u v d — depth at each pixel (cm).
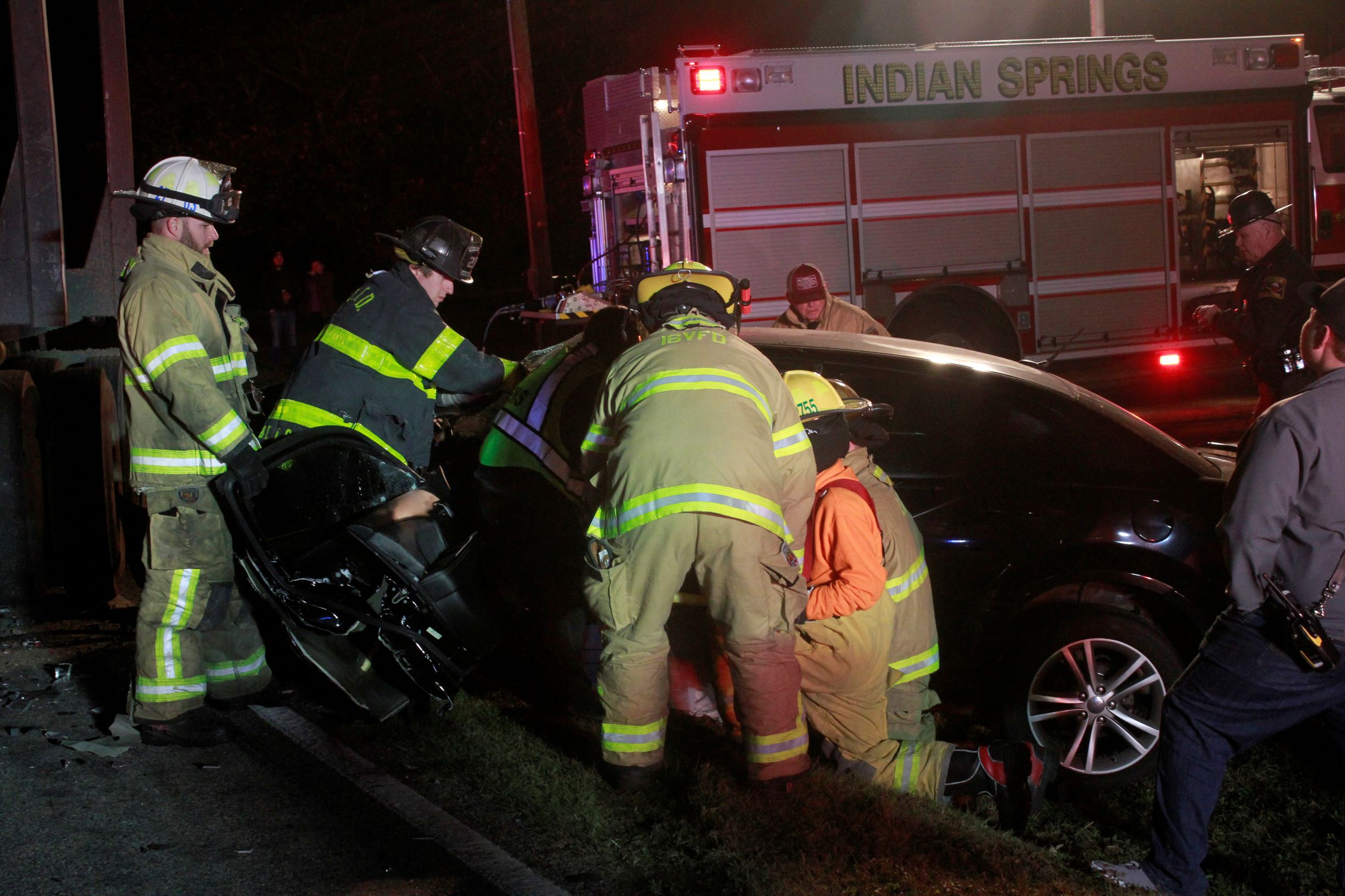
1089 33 2203
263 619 479
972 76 938
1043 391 393
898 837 310
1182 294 1005
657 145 934
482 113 2512
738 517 299
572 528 382
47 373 621
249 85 2589
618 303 519
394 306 372
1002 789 334
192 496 358
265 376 1662
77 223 755
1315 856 323
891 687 357
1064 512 379
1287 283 503
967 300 952
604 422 326
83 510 529
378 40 2536
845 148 920
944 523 389
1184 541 369
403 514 363
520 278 2697
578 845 310
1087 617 365
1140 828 343
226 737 376
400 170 2541
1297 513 271
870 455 371
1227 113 990
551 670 400
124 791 340
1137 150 979
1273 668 276
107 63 714
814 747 372
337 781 346
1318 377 278
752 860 298
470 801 336
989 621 386
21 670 449
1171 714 291
